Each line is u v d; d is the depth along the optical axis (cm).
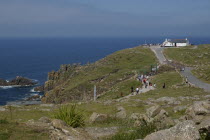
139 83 6241
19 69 15838
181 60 8919
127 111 3028
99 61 10131
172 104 3450
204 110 1620
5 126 1479
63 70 9906
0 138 1278
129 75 7519
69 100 6931
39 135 1360
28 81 11006
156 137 1060
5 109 3231
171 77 6344
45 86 9544
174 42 12775
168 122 1742
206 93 4397
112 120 2239
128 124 1939
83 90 7150
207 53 9481
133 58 9644
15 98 8538
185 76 6469
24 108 3409
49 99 7606
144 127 1645
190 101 3578
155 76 6888
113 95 5831
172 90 4962
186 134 1020
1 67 16650
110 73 8156
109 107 3484
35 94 9144
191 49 10431
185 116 1792
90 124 2116
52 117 1883
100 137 1627
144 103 3719
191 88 5034
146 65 8369
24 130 1430
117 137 1530
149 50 10975
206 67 7400
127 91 5869
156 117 1792
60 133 1233
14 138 1305
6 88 10150
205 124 1308
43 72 14625
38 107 3578
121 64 9081
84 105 3816
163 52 10494
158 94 4638
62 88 7912
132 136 1509
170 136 1042
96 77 7919
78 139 1195
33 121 1714
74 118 1872
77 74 9062
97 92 6819
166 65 7969
